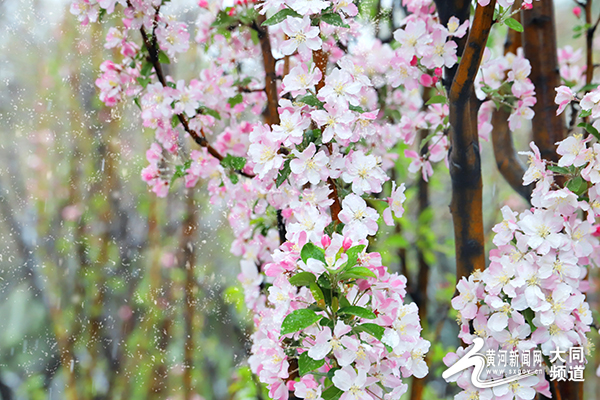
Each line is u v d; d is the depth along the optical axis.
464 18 1.58
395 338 1.30
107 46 1.67
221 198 1.73
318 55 1.41
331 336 1.27
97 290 2.75
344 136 1.33
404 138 1.71
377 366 1.31
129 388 2.65
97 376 2.71
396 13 1.76
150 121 1.70
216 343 2.54
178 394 2.56
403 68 1.58
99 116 2.49
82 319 2.73
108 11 1.60
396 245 1.93
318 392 1.29
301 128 1.35
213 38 1.74
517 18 1.74
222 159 1.70
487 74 1.65
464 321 1.44
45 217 2.76
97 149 2.60
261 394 1.83
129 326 2.74
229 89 1.71
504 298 1.38
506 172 1.71
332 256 1.28
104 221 2.78
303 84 1.36
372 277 1.30
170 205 2.70
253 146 1.37
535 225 1.36
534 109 1.65
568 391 1.57
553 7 1.65
